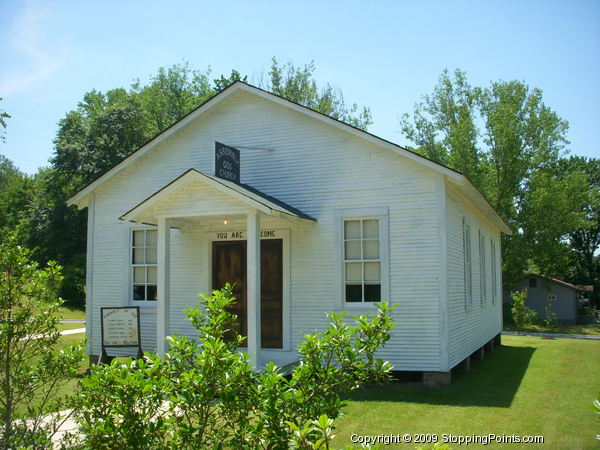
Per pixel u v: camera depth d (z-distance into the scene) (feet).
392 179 38.52
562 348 63.10
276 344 40.63
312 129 41.22
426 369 36.55
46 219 135.64
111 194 46.65
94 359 45.70
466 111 133.18
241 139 43.27
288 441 13.51
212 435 14.90
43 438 17.35
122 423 14.25
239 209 35.19
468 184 37.96
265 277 41.42
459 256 42.68
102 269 46.29
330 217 39.88
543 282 141.59
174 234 44.34
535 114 129.08
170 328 43.60
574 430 25.93
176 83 145.89
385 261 37.99
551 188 126.21
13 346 20.86
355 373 15.53
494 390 35.29
